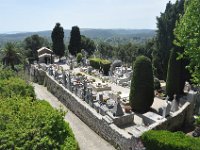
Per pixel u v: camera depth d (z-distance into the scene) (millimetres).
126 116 20547
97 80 39062
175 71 26891
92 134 20031
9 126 12086
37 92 36031
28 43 78000
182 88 27922
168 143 13367
